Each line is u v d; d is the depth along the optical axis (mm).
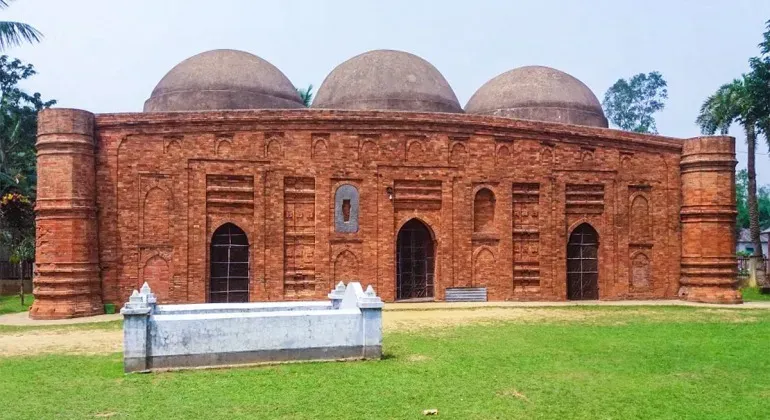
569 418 5211
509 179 15188
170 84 16188
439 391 6078
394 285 14508
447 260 14766
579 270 15867
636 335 9867
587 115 17438
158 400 5715
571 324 11203
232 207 14102
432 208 14859
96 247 13422
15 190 22141
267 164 14188
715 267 15844
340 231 14367
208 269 13898
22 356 8180
